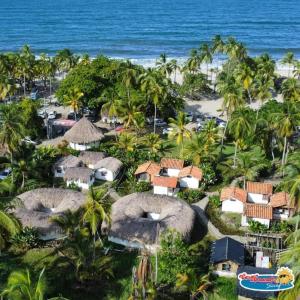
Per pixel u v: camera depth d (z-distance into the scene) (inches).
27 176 3174.2
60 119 4566.9
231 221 2810.0
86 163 3481.8
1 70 5270.7
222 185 3238.2
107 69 4645.7
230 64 5575.8
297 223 2319.1
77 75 4530.0
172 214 2672.2
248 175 3105.3
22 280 1676.9
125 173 3393.2
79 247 2258.9
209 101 5275.6
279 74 6555.1
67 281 2257.6
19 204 2379.4
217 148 3836.1
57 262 2406.5
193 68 5925.2
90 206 2311.8
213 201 2997.0
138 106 4040.4
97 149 3750.0
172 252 2225.6
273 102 3969.0
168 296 2121.1
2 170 3334.2
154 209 2824.8
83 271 2223.2
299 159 2588.6
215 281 2279.8
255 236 2608.3
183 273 2114.9
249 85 4729.3
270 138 3494.1
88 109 4714.6
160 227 2529.5
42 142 4003.4
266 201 2997.0
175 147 3880.4
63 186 3262.8
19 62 5349.4
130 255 2477.9
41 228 2586.1
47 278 2256.4
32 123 3991.1
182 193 3090.6
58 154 3609.7
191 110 4953.3
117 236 2564.0
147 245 2477.9
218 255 2330.2
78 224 2394.2
